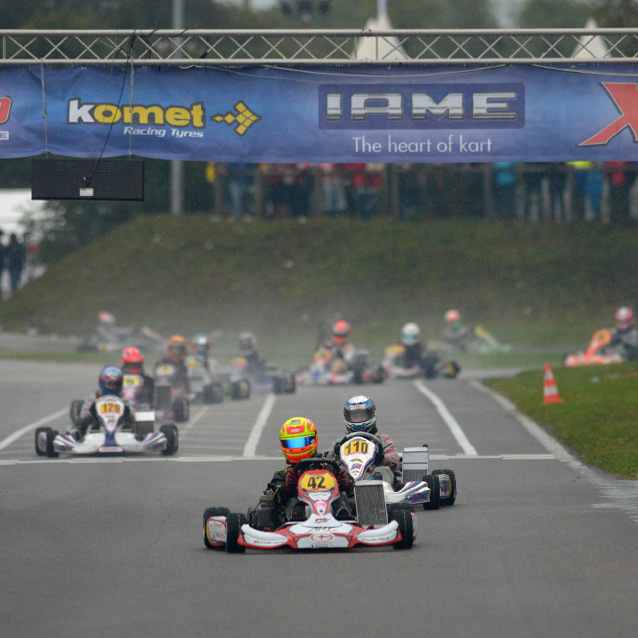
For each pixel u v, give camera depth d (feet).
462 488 187.01
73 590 112.37
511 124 224.33
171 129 224.94
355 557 126.93
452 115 224.53
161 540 141.59
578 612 99.50
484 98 224.33
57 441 231.91
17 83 224.33
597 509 161.89
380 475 149.89
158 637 93.20
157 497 179.83
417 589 109.50
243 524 131.85
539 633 92.53
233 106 225.35
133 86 224.74
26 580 117.50
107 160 220.43
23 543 140.05
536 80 223.92
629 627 94.27
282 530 130.00
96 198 220.23
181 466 219.41
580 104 224.53
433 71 224.12
